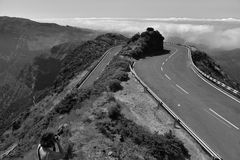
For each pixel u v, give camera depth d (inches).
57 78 5054.1
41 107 2652.6
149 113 1071.0
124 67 1878.7
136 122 946.1
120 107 1041.5
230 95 1403.8
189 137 900.6
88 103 1069.1
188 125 1006.4
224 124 1024.2
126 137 761.0
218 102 1284.4
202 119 1069.8
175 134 911.7
